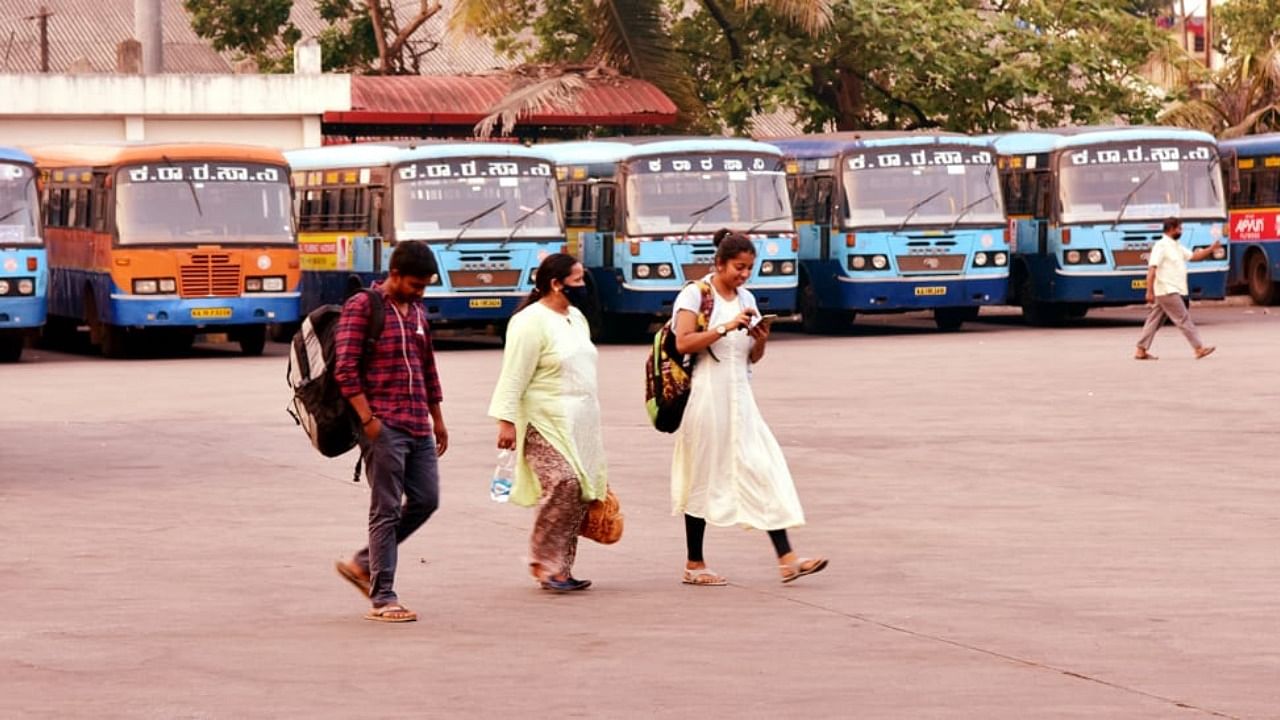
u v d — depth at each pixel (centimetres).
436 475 1412
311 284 4841
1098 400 2936
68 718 1079
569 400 1483
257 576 1562
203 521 1866
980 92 6184
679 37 6469
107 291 4316
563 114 5866
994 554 1627
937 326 5019
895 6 6084
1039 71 6203
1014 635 1296
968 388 3169
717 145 4616
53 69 8281
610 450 2416
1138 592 1445
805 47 6175
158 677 1188
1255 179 5741
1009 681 1157
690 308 1502
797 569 1505
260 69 7075
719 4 6303
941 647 1261
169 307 4291
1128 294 4744
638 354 4253
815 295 4831
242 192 4372
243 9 6875
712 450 1506
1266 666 1192
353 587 1512
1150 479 2083
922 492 2008
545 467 1480
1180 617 1349
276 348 4750
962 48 6116
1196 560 1583
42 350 4672
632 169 4572
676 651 1258
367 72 7131
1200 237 4741
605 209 4641
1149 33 6400
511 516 1895
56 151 4769
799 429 2600
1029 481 2080
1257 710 1079
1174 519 1806
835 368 3634
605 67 6103
